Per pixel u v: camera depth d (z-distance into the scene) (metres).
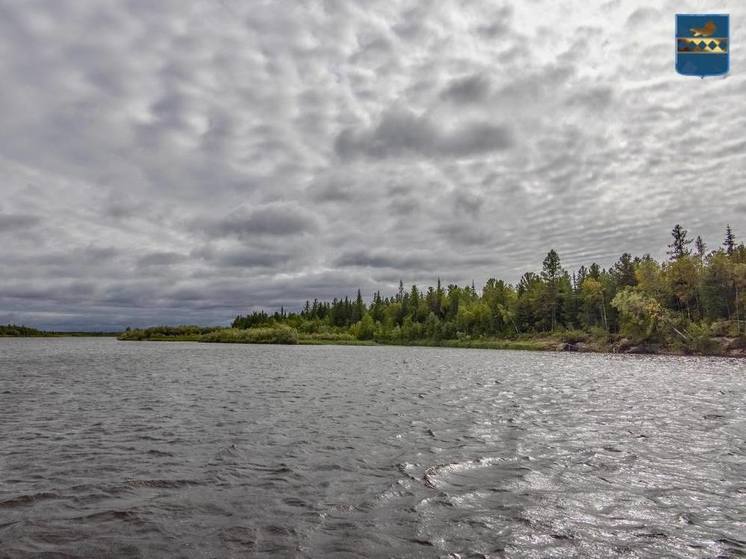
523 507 8.59
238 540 7.26
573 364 54.22
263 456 12.28
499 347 115.44
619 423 16.77
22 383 32.38
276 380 34.00
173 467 11.32
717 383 31.91
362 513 8.34
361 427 16.11
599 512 8.36
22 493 9.49
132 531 7.62
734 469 11.00
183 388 28.81
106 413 19.39
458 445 13.40
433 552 6.80
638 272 99.38
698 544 7.08
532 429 15.68
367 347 123.62
